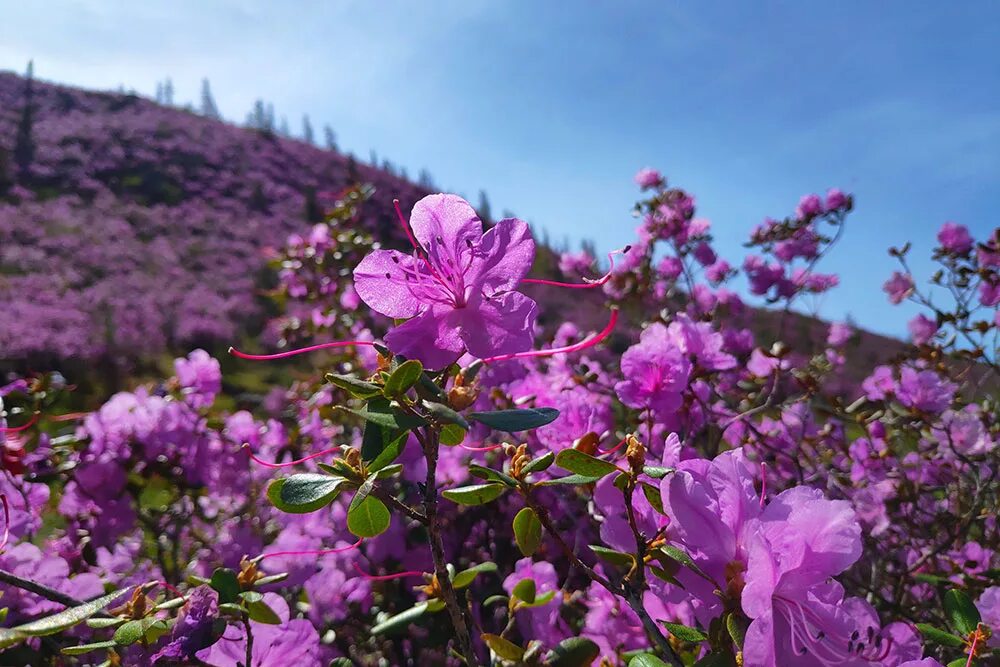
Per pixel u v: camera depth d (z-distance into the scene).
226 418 0.40
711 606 0.13
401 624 0.21
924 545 0.34
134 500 0.36
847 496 0.34
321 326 0.60
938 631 0.16
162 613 0.16
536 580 0.22
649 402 0.22
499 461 0.32
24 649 0.22
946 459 0.40
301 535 0.32
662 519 0.15
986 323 0.41
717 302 0.52
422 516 0.14
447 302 0.14
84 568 0.33
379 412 0.13
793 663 0.11
